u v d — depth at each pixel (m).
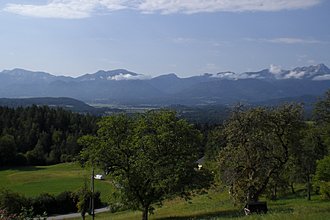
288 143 35.41
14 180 102.06
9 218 18.91
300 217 20.45
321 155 52.44
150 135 38.75
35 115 146.12
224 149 36.28
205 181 39.88
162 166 38.66
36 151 130.25
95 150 38.84
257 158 35.38
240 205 37.84
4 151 122.88
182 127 40.03
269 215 22.62
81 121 153.00
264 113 35.16
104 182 97.56
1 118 140.25
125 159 39.09
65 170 118.69
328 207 35.91
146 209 39.56
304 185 61.09
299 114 35.41
